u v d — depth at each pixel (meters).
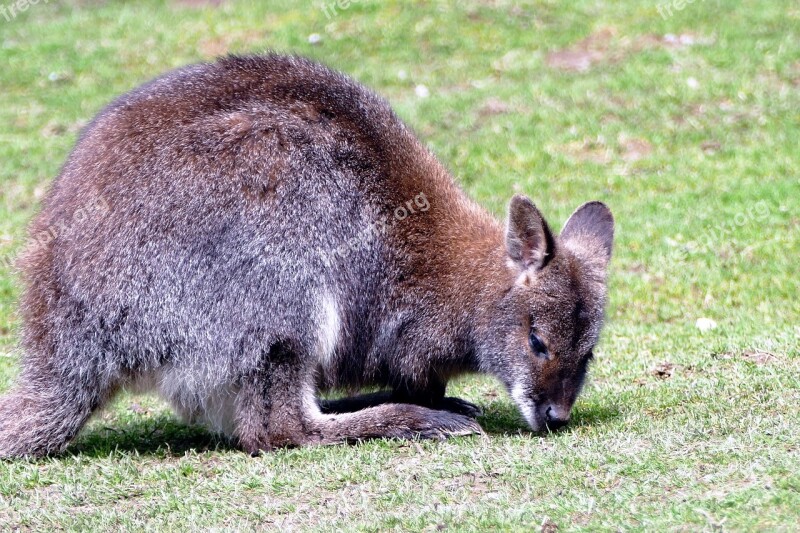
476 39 32.28
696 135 25.70
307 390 12.76
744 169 24.02
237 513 10.48
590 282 12.90
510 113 27.44
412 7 34.19
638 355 15.80
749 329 16.53
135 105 13.20
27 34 35.44
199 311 12.42
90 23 35.91
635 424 12.31
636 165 24.75
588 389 14.26
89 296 12.42
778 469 10.12
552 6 33.69
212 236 12.38
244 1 36.34
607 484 10.37
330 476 11.24
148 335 12.45
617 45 30.89
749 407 12.43
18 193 25.31
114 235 12.40
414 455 11.95
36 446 12.62
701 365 14.70
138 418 14.56
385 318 13.35
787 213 21.77
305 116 13.10
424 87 29.47
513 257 13.07
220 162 12.55
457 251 13.39
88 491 11.24
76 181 12.78
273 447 12.57
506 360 13.02
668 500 9.80
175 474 11.67
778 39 30.05
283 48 32.19
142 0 38.12
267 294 12.45
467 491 10.57
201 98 13.12
